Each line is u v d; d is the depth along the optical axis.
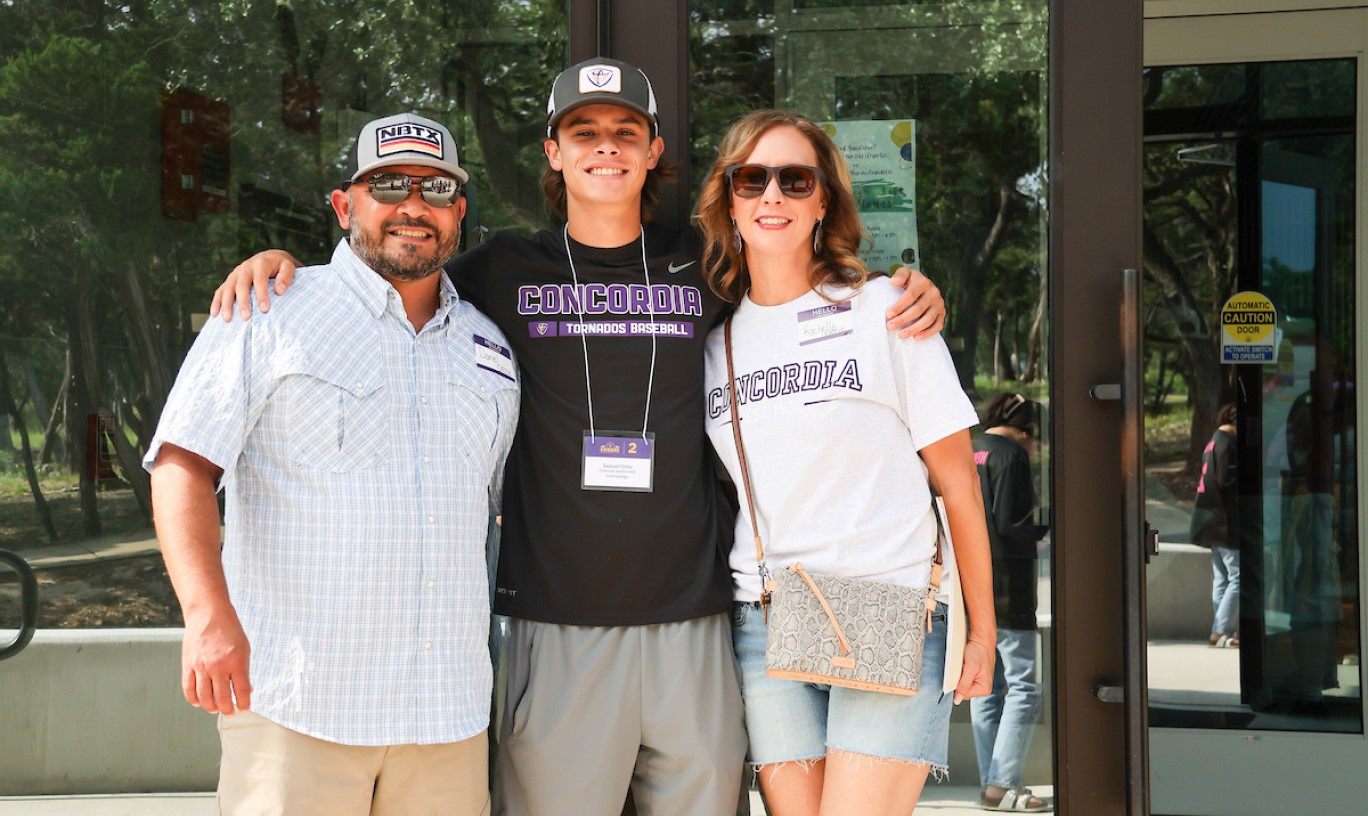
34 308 2.89
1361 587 4.09
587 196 2.21
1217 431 4.39
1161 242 4.41
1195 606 4.53
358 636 1.96
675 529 2.15
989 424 2.65
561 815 2.14
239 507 2.02
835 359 2.13
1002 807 2.63
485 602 2.10
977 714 2.65
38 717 2.88
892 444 2.13
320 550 1.96
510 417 2.16
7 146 2.88
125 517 2.89
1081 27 2.53
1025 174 2.64
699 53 2.67
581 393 2.19
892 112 2.66
